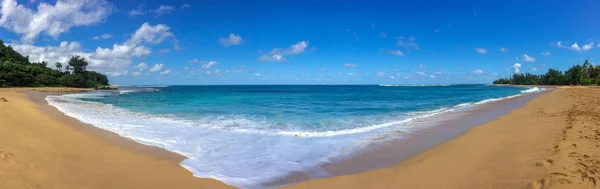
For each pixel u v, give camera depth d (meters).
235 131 10.94
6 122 9.80
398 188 5.30
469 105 23.11
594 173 5.15
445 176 5.75
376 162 7.06
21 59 82.62
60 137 8.82
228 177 6.03
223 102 27.28
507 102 25.62
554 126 10.32
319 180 5.86
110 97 36.28
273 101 29.20
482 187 5.06
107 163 6.62
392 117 15.34
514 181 5.18
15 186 4.86
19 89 49.41
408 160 7.11
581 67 112.38
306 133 10.54
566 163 5.78
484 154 7.14
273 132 10.77
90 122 12.82
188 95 44.03
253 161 7.13
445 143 8.78
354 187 5.47
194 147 8.43
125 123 12.74
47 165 6.07
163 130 11.06
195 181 5.74
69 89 63.34
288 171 6.45
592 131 8.88
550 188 4.69
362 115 16.28
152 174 6.03
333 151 8.09
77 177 5.59
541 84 139.38
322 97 38.56
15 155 6.40
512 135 9.27
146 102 26.95
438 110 19.09
